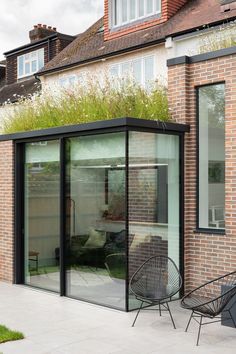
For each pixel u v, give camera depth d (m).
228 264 7.65
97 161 8.07
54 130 8.68
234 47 7.63
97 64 17.12
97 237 8.05
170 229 8.12
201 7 15.05
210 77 8.01
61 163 8.72
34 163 9.48
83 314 7.33
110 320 6.99
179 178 8.24
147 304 7.66
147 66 15.26
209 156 8.15
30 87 21.86
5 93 23.48
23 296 8.55
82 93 10.61
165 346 5.89
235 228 7.55
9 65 24.75
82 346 5.91
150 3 16.59
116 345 5.93
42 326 6.72
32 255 9.48
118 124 7.42
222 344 5.96
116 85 10.45
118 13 17.78
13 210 9.72
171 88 8.50
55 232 8.88
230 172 7.64
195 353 5.65
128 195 7.47
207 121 8.19
